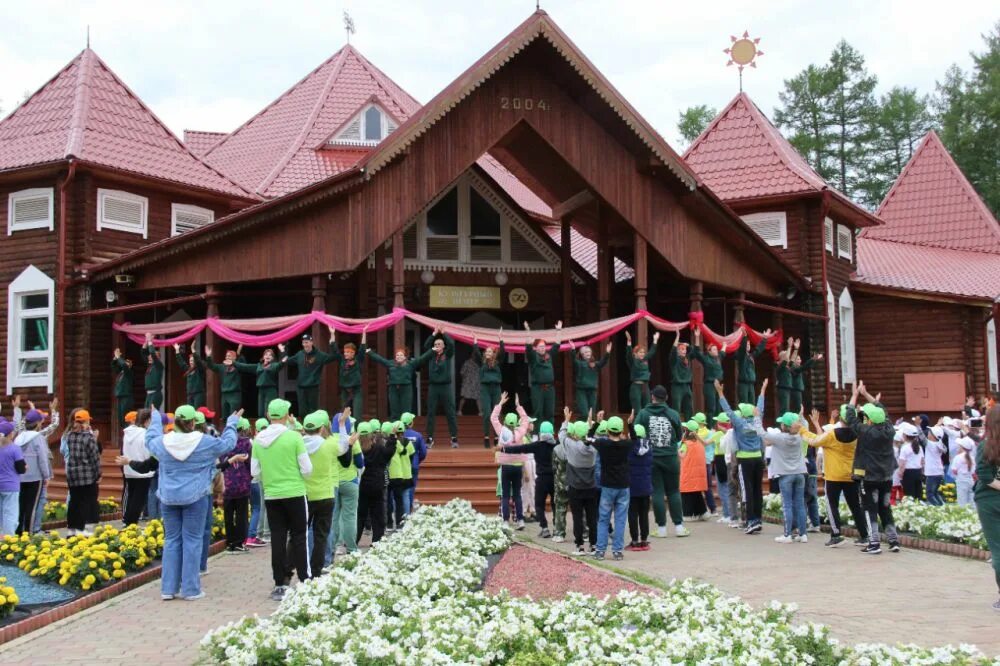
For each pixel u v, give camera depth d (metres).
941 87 63.97
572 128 24.42
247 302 29.22
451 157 23.44
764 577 13.05
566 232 29.14
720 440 19.61
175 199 28.75
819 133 63.59
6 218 27.38
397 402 22.28
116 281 25.47
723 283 27.20
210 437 12.20
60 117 28.16
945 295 34.91
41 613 10.95
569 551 15.73
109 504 21.20
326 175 31.95
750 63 35.97
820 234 32.66
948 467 23.45
